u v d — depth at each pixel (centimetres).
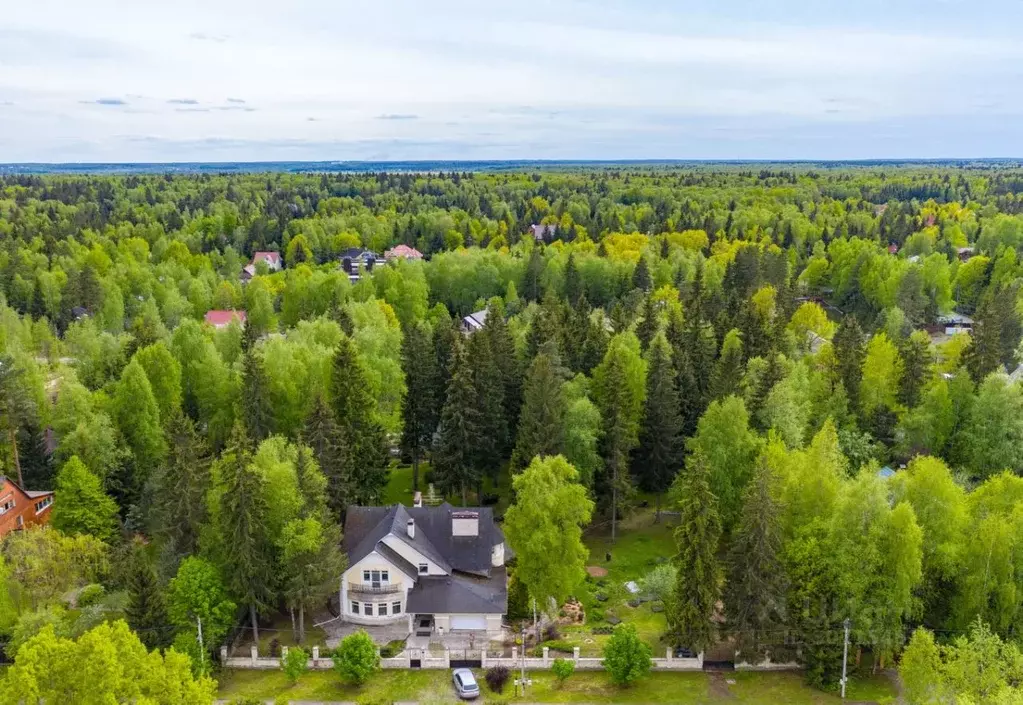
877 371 8562
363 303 12525
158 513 6194
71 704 3544
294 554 5325
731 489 6650
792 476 5512
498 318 9094
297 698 4919
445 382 8444
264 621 5816
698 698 4900
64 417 7575
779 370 7881
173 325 13675
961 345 10312
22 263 16100
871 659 5297
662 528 7475
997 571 4856
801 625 5088
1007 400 7406
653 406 7662
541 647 5434
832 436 6084
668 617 5234
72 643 3603
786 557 5222
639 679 5094
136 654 3828
